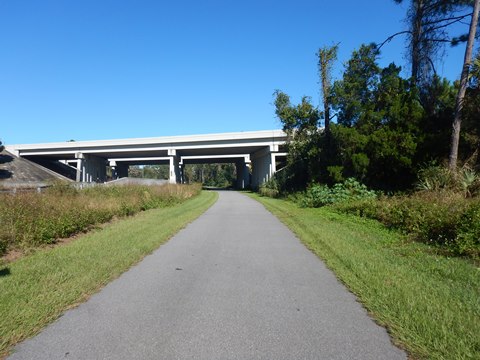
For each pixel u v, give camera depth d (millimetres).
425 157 20406
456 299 5711
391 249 9625
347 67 25531
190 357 4227
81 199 17250
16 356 4246
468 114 18391
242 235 12836
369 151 22000
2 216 11023
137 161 76000
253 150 61969
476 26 18609
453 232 9758
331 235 11891
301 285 6930
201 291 6590
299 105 32750
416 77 23359
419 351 4227
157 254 9711
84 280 7004
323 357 4203
